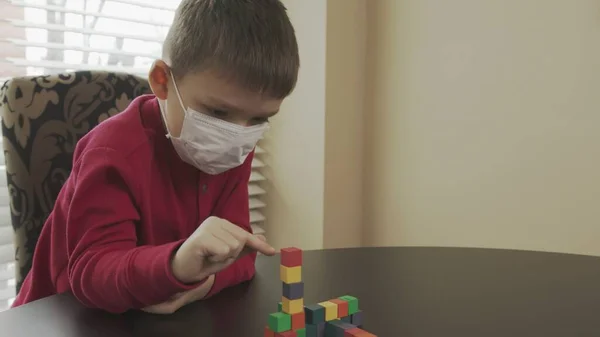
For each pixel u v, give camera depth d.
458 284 0.90
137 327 0.71
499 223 1.58
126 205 0.83
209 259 0.69
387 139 1.83
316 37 1.76
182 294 0.78
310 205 1.84
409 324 0.73
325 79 1.75
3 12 1.54
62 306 0.76
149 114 0.95
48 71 1.63
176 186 0.98
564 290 0.88
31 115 1.14
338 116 1.81
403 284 0.89
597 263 1.03
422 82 1.72
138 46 1.79
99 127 0.92
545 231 1.49
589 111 1.39
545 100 1.46
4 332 0.67
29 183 1.14
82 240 0.78
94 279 0.73
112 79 1.24
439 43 1.67
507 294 0.86
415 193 1.77
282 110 1.91
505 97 1.54
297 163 1.88
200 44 0.82
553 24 1.43
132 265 0.71
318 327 0.69
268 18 0.85
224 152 0.91
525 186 1.52
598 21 1.35
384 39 1.80
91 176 0.81
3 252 1.55
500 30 1.53
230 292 0.85
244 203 1.07
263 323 0.73
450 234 1.69
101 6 1.69
